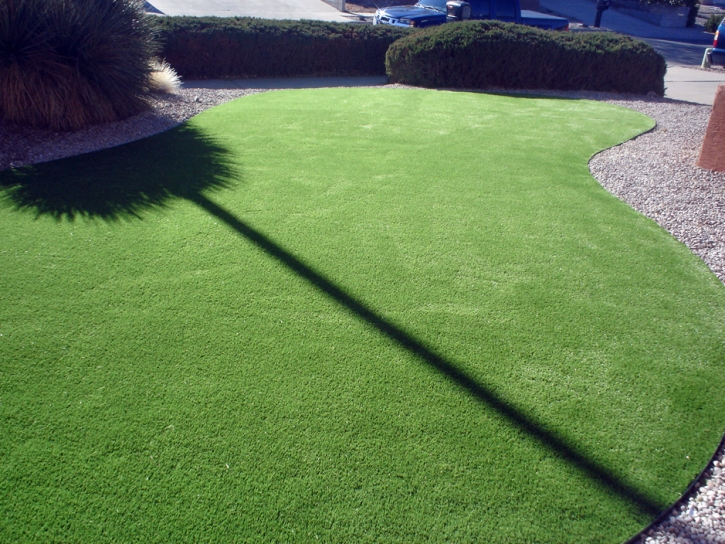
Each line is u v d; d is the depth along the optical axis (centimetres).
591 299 380
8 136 631
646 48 1148
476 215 502
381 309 358
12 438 254
